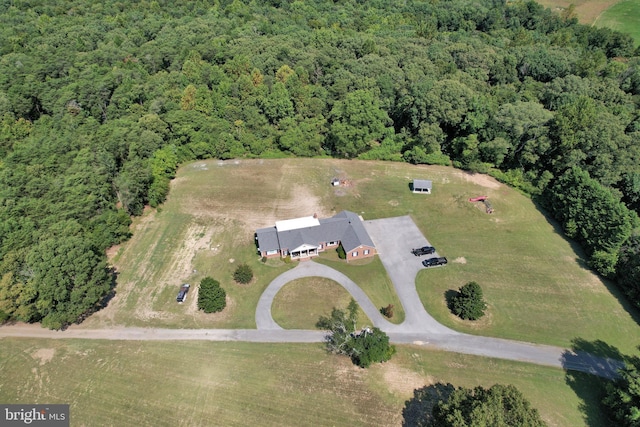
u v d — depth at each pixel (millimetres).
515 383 50438
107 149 84000
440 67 108375
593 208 69000
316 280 65312
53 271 54875
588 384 50344
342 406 48031
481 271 66438
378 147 98562
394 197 83625
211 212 80812
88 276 57594
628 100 96062
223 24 135000
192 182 89688
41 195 70688
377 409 47656
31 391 50250
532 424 36562
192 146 96062
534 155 83750
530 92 102438
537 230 74938
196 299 62688
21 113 94938
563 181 76375
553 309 59969
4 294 53469
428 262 67312
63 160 77625
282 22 140875
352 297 62312
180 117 95375
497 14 147250
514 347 54938
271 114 100125
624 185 76375
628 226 63000
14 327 59281
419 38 125188
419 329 57531
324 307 60812
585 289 62906
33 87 98000
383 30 133750
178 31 127750
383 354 52000
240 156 98438
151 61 115375
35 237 60844
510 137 86500
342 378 51094
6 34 120000
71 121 90688
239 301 62250
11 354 54906
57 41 118000
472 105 89625
